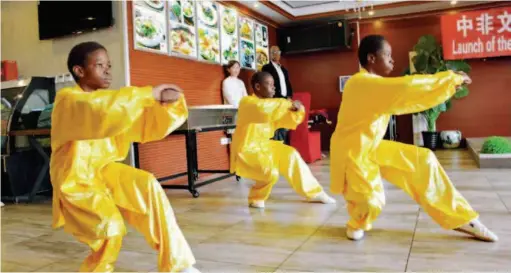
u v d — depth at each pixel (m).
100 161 1.76
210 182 4.43
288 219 2.95
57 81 4.72
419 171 2.22
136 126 1.82
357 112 2.21
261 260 2.12
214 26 5.83
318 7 7.35
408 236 2.38
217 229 2.78
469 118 7.52
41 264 2.29
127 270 2.09
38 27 4.94
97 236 1.60
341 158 2.33
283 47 8.02
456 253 2.06
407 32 7.68
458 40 7.10
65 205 1.65
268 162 3.23
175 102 1.75
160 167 4.95
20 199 4.47
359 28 7.93
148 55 4.73
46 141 4.62
